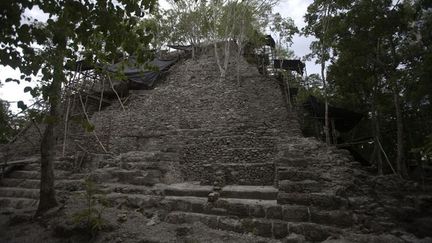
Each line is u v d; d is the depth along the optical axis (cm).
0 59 450
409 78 1251
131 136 1429
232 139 1200
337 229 640
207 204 786
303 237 636
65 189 991
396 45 1431
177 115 1633
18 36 442
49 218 774
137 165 1046
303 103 1775
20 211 890
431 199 731
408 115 1806
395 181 819
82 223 691
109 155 1263
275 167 931
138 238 653
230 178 1002
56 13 463
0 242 696
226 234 672
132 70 1986
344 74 1530
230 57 2283
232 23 2105
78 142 1458
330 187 748
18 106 497
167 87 1983
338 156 938
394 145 1916
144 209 814
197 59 2389
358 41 1317
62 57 557
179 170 1137
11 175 1194
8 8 411
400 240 595
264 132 1305
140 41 533
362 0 1282
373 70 1495
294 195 729
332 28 1381
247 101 1672
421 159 1695
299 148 974
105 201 773
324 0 1488
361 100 1878
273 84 1844
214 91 1808
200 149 1214
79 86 1728
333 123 1630
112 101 1964
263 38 2055
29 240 684
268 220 696
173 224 743
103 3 468
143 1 489
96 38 570
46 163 843
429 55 1016
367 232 636
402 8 1216
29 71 479
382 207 695
